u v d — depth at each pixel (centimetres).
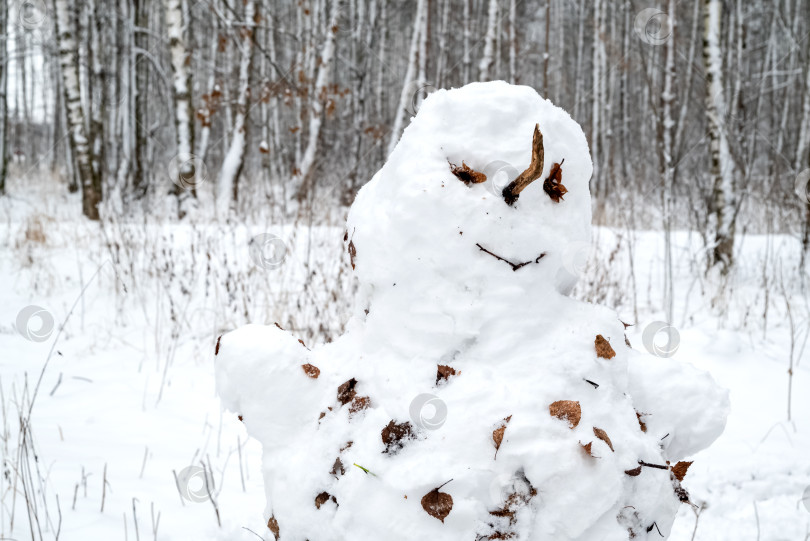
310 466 124
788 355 357
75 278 499
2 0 1141
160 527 193
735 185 522
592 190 1023
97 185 853
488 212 123
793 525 210
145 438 262
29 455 231
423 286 125
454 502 109
